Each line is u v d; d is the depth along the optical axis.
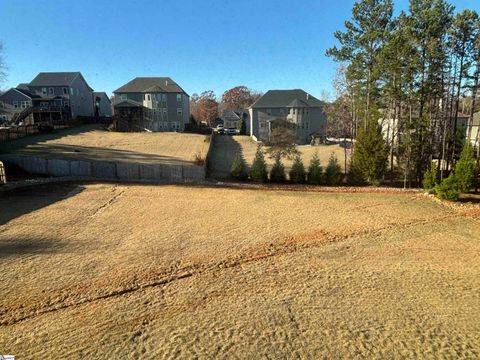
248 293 8.81
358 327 7.41
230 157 39.81
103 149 35.34
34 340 6.75
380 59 23.12
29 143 35.25
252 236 13.24
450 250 12.23
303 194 21.97
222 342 6.81
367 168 24.75
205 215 16.08
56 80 61.69
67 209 16.28
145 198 19.12
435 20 21.56
